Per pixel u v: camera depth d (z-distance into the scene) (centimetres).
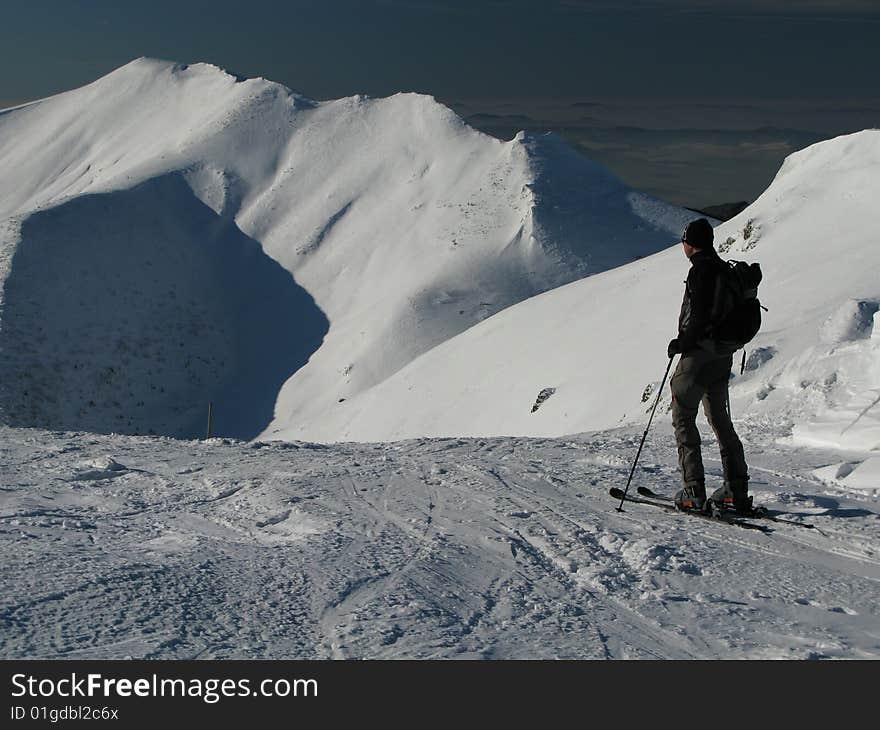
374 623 435
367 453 1114
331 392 12288
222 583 497
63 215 15125
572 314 6075
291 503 751
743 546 601
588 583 521
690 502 688
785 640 430
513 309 7238
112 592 463
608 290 6059
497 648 409
